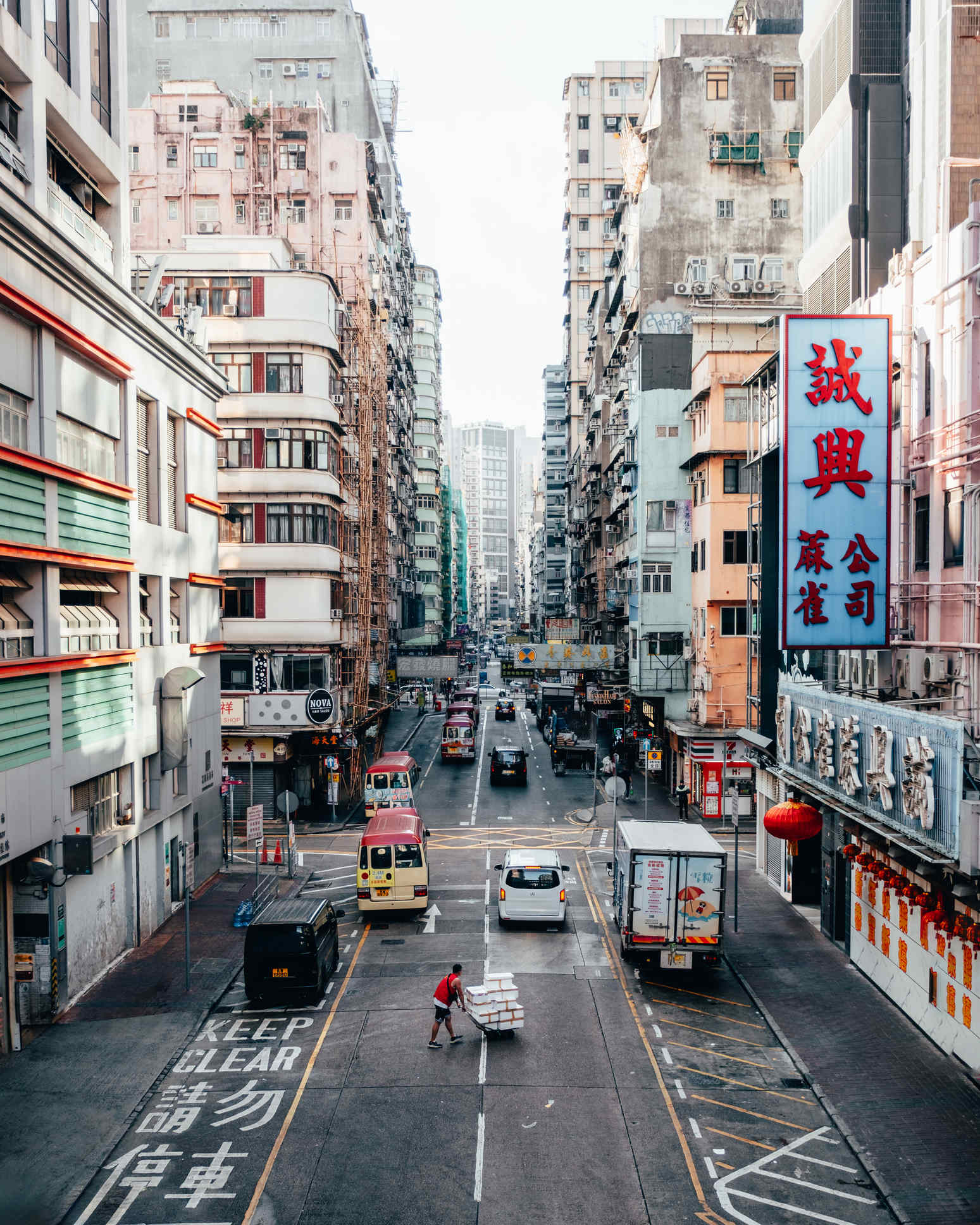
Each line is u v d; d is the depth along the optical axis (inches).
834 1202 480.1
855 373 739.4
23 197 644.1
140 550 912.9
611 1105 578.6
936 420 694.5
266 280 1546.5
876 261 859.4
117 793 868.6
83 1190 483.5
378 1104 577.6
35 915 693.9
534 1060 644.1
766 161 1920.5
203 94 2378.2
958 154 721.6
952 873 562.9
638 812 1603.1
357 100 2662.4
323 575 1572.3
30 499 684.7
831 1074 624.1
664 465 1785.2
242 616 1558.8
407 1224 454.0
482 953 877.2
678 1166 510.9
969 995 633.0
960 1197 481.4
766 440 1163.9
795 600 740.7
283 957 735.7
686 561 1769.2
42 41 727.1
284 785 1625.2
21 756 658.2
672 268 1899.6
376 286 2316.7
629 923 786.8
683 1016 729.0
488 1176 496.4
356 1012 730.8
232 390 1549.0
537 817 1578.5
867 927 819.4
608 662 2176.4
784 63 1932.8
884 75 864.9
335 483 1631.4
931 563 702.5
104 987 778.2
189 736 1075.3
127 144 924.0
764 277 1913.1
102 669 808.9
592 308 3041.3
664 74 1939.0
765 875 1190.9
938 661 697.0
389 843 985.5
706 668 1582.2
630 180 2064.5
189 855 1077.8
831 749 764.0
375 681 2105.1
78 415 782.5
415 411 4101.9
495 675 6058.1
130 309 855.7
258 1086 602.5
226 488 1549.0
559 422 4749.0
